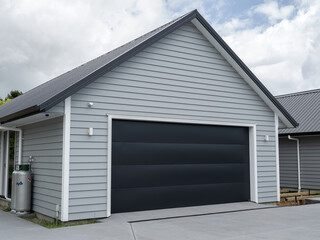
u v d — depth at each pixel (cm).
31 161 977
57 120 845
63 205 784
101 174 841
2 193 1232
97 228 724
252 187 1120
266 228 726
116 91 879
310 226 747
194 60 1022
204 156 1041
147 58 936
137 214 877
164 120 953
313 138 1591
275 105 1148
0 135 1296
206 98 1036
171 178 975
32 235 670
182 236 653
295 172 1661
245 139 1136
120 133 899
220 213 908
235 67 1092
